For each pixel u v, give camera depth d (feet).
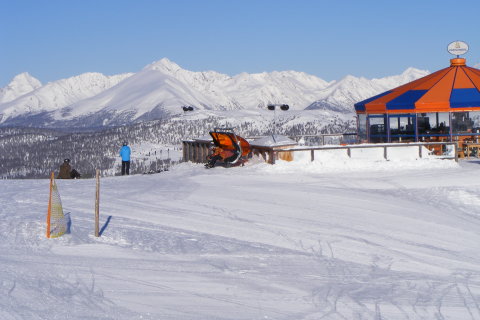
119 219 47.91
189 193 64.85
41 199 59.16
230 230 44.93
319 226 47.60
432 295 29.14
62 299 24.70
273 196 62.64
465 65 118.32
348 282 31.22
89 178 90.48
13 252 33.88
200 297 26.94
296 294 28.37
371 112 113.19
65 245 36.96
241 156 94.73
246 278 31.12
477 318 25.31
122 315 23.22
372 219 51.24
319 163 86.58
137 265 32.71
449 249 41.63
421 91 111.86
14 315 21.77
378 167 85.92
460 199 62.28
